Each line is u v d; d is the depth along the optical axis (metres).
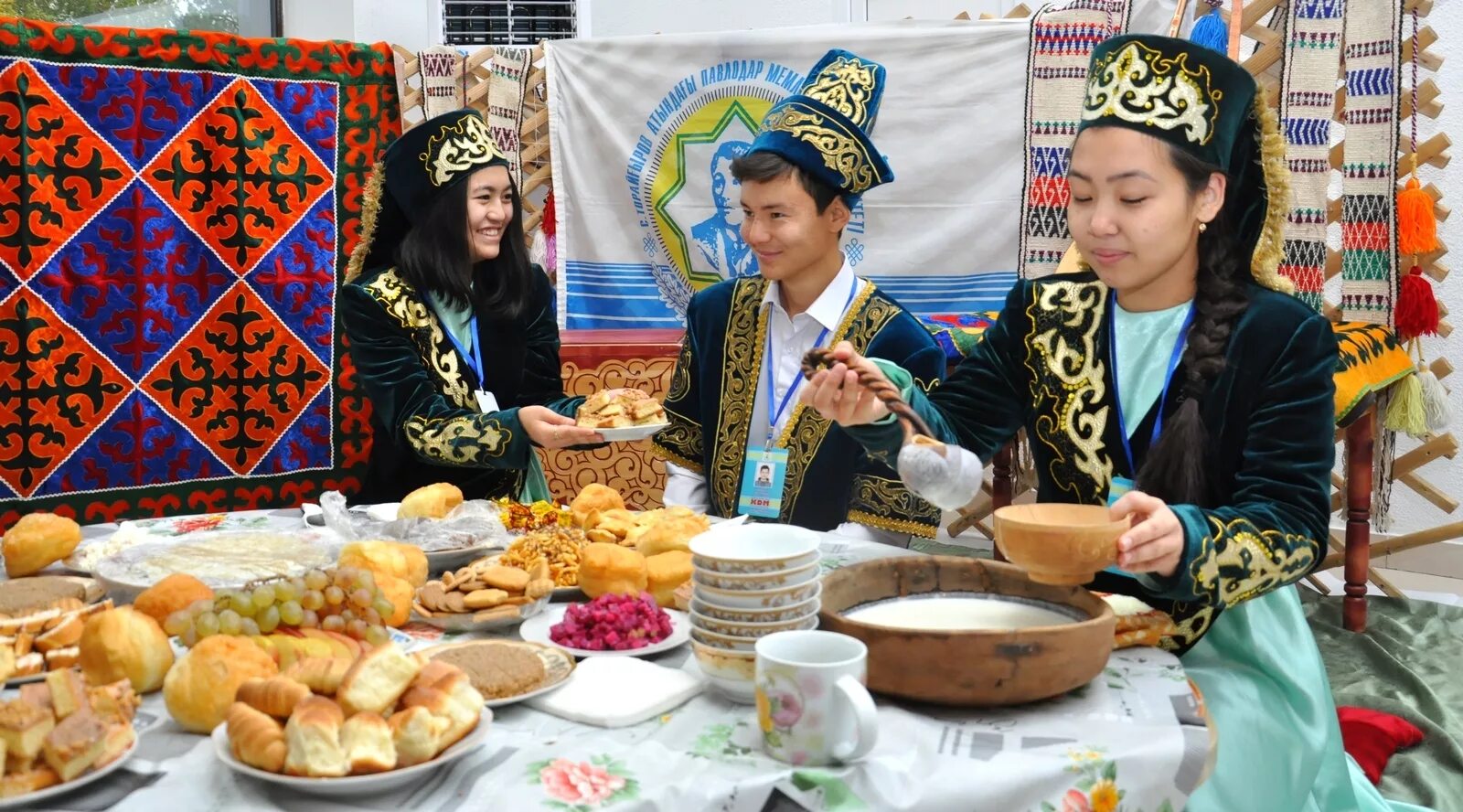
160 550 1.47
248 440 3.65
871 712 0.95
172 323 3.54
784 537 1.19
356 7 5.00
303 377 3.70
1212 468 1.56
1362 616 3.60
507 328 2.71
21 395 3.36
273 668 1.07
